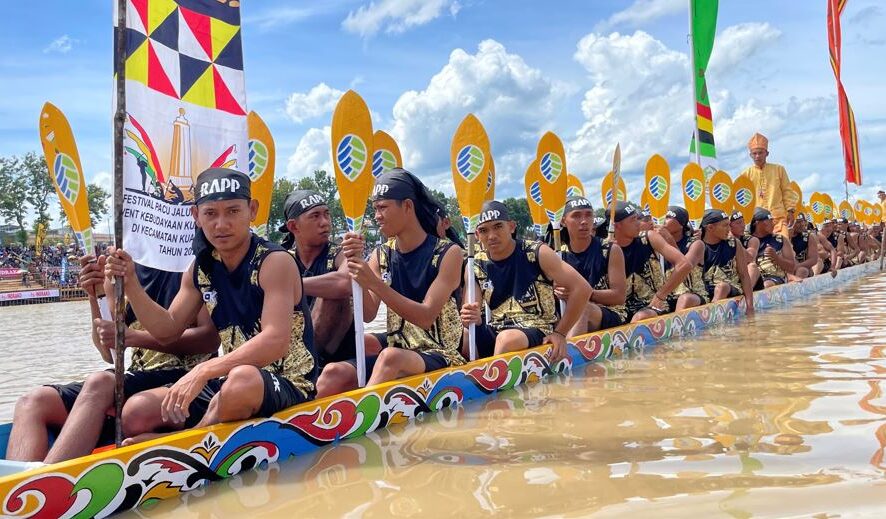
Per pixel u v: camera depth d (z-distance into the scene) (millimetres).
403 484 2828
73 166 3963
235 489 2904
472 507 2506
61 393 3297
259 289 3371
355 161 4387
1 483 2363
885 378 4465
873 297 10961
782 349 5949
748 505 2348
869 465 2715
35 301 36250
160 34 3965
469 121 5258
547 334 5363
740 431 3338
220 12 4328
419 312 4195
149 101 3898
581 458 3061
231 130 4387
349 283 4688
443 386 4328
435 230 4504
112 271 3168
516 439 3467
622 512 2355
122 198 3227
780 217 13461
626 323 6781
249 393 3084
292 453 3354
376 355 4801
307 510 2590
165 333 3482
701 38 12344
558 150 6391
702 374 4988
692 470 2781
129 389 3562
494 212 5184
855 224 20516
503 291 5422
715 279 9367
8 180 73375
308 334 3629
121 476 2680
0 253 58250
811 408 3725
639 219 7961
